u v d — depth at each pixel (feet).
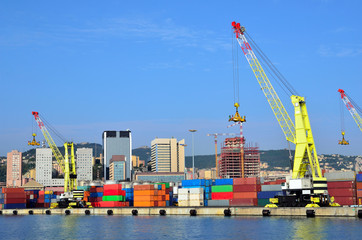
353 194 442.09
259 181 506.48
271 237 316.40
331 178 460.96
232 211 476.54
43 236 378.32
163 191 600.39
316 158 473.26
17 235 391.04
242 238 319.27
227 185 520.83
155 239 333.21
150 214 543.39
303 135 468.75
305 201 443.73
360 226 342.64
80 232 392.88
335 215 409.90
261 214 454.81
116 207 593.42
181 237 336.29
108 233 375.86
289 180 450.30
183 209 515.50
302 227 351.46
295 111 474.49
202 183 543.80
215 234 341.82
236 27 532.73
